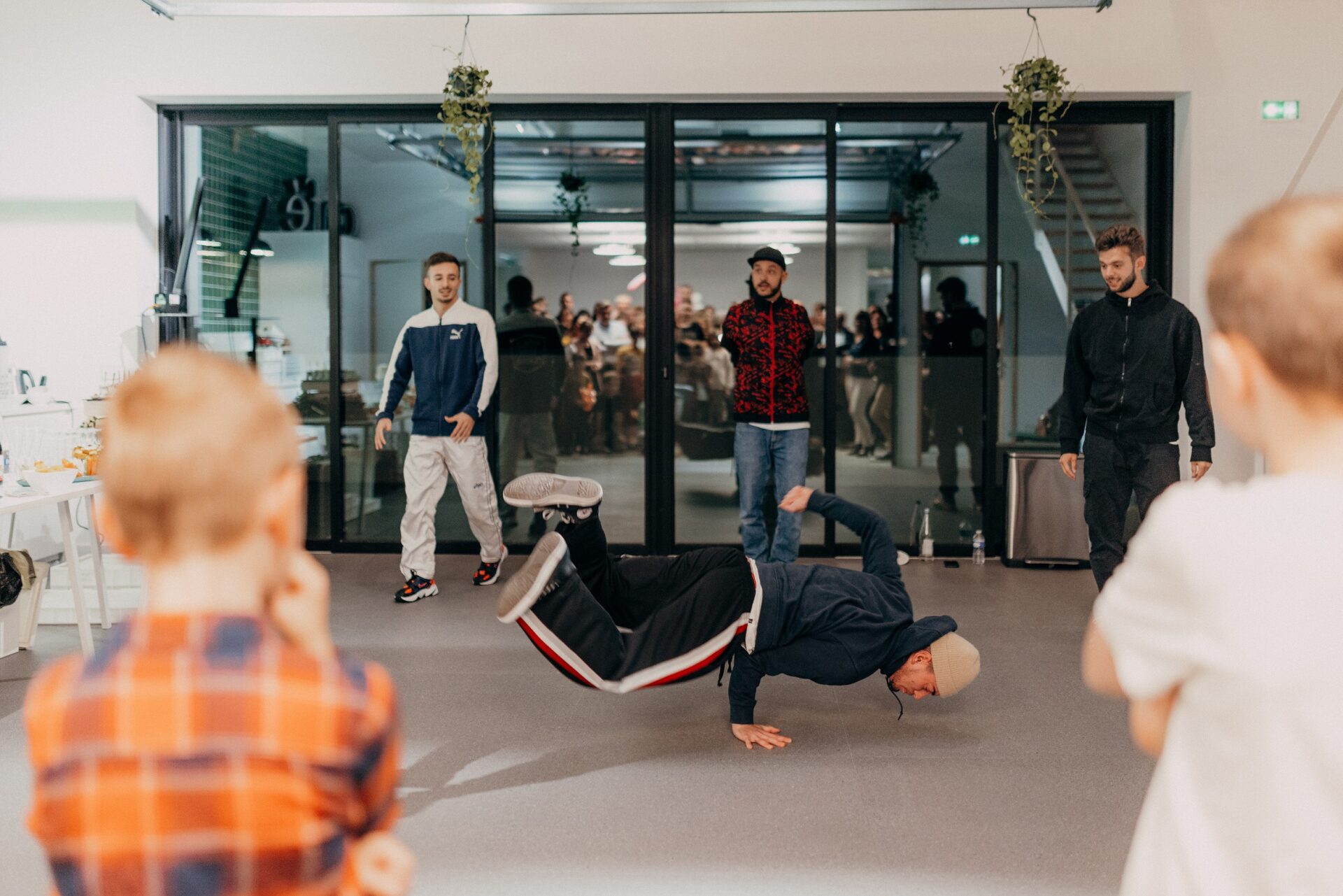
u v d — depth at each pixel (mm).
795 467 5590
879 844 2551
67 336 6250
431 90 6160
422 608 5137
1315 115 5895
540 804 2793
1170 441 4363
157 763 775
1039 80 5660
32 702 818
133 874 775
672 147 6324
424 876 2383
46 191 6219
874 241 6352
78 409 6242
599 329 6434
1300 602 761
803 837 2592
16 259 6234
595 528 3021
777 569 3154
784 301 5613
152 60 6156
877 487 6438
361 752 820
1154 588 842
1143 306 4344
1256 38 5883
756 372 5562
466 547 6547
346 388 6516
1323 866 759
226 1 5387
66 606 4812
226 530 817
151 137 6363
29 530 5691
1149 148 6195
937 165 6297
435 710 3602
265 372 6504
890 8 5359
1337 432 800
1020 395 6359
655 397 6441
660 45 6090
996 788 2900
